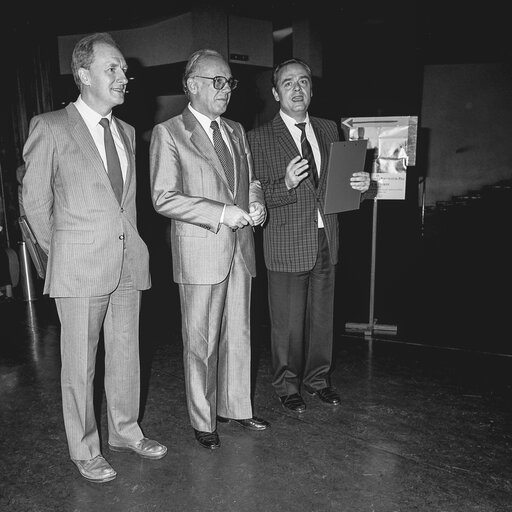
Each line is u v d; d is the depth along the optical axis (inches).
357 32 294.7
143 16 254.2
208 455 95.0
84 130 80.9
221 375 103.3
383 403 115.9
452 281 241.1
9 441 101.6
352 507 80.4
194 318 94.0
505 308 199.0
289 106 105.9
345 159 104.0
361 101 308.8
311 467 91.0
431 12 267.4
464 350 151.2
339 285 227.6
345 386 125.0
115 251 83.5
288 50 279.1
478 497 82.6
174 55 263.0
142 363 141.4
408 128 157.6
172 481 87.4
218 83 89.2
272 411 112.3
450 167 327.0
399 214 298.7
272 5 251.4
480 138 321.1
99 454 89.9
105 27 266.1
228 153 94.7
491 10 265.9
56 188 81.3
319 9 261.4
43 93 225.1
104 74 79.4
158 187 89.1
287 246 108.2
